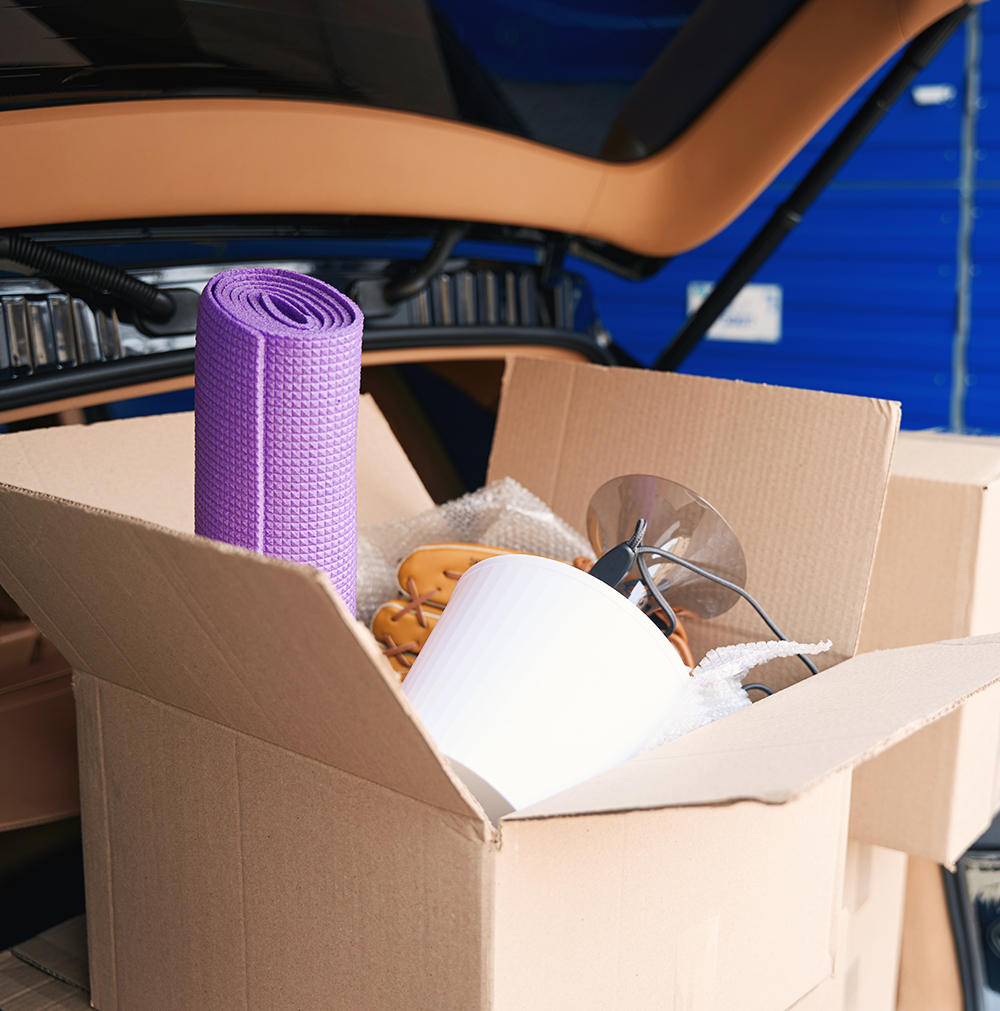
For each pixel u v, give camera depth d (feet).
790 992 2.37
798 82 4.22
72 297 3.15
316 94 3.34
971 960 3.81
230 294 2.21
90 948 2.46
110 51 2.79
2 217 2.91
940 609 2.97
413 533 3.23
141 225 3.38
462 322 4.37
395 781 1.62
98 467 2.89
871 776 3.09
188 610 1.63
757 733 1.71
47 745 3.03
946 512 2.93
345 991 1.82
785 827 2.22
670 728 2.13
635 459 3.14
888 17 3.87
